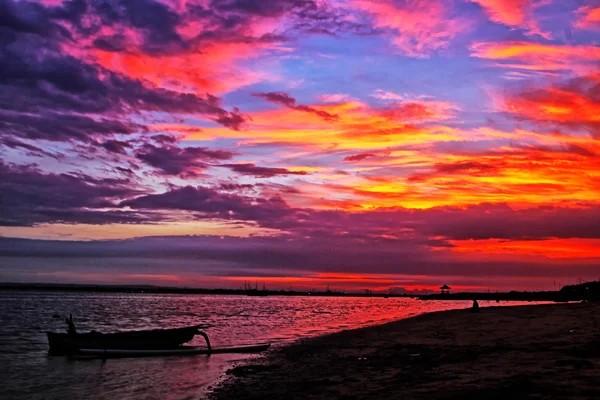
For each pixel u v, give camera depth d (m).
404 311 86.31
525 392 9.66
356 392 11.93
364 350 22.80
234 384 15.36
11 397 15.37
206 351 25.67
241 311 94.50
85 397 15.16
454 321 40.41
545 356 15.58
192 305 135.75
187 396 14.39
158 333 27.78
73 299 195.38
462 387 10.97
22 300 169.12
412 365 16.28
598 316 36.84
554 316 39.44
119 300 189.25
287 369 17.94
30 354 26.92
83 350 25.92
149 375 19.09
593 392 9.38
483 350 18.72
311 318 65.69
